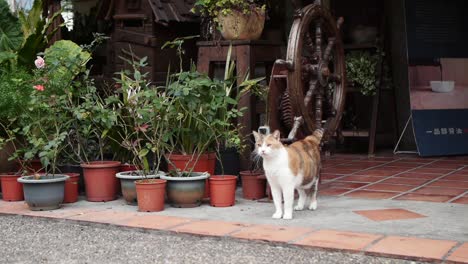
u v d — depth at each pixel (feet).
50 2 25.41
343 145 29.86
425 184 19.99
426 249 12.13
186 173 17.48
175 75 18.06
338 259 12.12
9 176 18.58
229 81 18.42
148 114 17.48
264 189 18.15
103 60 28.04
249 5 19.57
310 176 15.67
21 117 18.57
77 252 13.35
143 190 16.55
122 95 20.44
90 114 18.15
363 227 14.21
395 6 27.48
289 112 17.48
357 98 29.73
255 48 19.79
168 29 24.12
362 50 28.32
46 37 22.24
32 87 18.19
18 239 14.61
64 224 15.90
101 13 25.70
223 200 17.07
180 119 17.87
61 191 17.31
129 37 24.32
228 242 13.62
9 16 21.61
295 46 17.26
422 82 26.78
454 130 26.81
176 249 13.29
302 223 14.78
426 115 26.73
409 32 26.76
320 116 18.45
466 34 27.17
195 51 24.86
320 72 18.28
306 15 17.69
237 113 18.08
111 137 18.88
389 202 17.20
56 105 17.99
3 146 19.06
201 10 20.61
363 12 28.27
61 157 19.56
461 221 14.70
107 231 15.06
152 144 17.46
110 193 18.38
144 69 23.88
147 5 23.75
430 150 26.43
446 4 26.99
